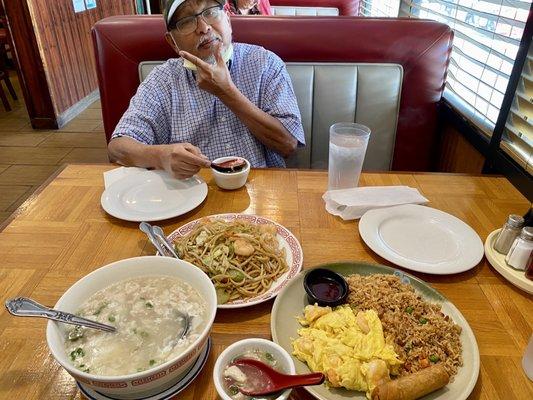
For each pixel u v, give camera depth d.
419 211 1.08
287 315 0.74
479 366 0.64
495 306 0.80
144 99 1.53
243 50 1.59
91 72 4.67
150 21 1.79
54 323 0.60
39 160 3.29
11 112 4.23
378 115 1.86
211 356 0.68
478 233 1.02
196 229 0.95
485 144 1.49
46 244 0.95
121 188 1.17
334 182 1.18
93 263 0.90
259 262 0.87
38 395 0.62
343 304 0.76
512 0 1.43
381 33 1.77
